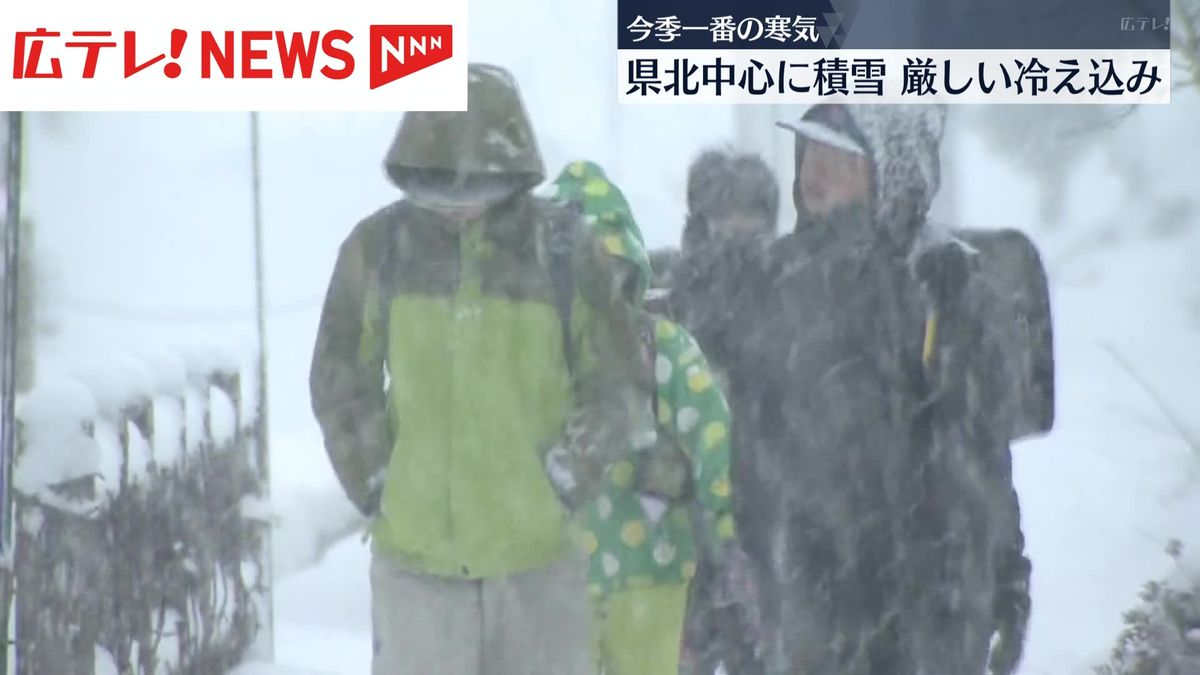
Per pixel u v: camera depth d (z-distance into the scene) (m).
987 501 12.92
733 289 13.16
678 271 13.45
